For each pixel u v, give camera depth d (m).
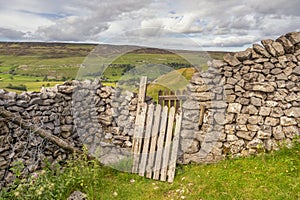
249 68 5.70
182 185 4.97
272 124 5.63
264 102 5.65
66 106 5.68
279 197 4.16
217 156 5.79
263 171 5.00
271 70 5.62
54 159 5.37
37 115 5.11
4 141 4.59
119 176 5.41
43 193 4.15
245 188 4.52
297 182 4.46
